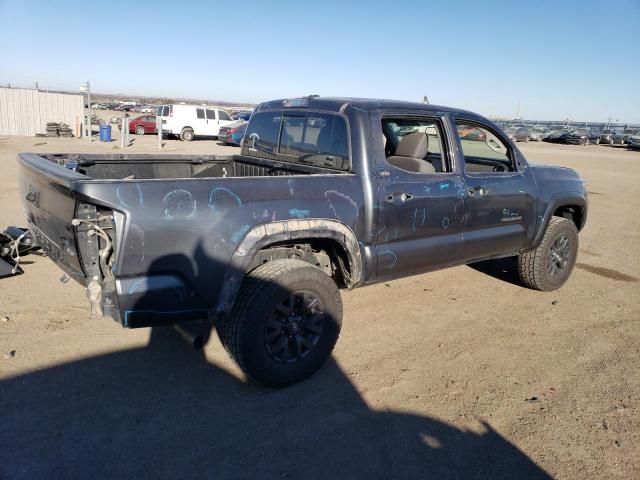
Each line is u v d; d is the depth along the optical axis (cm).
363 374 380
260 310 327
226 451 289
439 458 292
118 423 308
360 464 284
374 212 382
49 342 400
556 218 565
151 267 291
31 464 271
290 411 329
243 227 317
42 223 343
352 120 388
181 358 387
